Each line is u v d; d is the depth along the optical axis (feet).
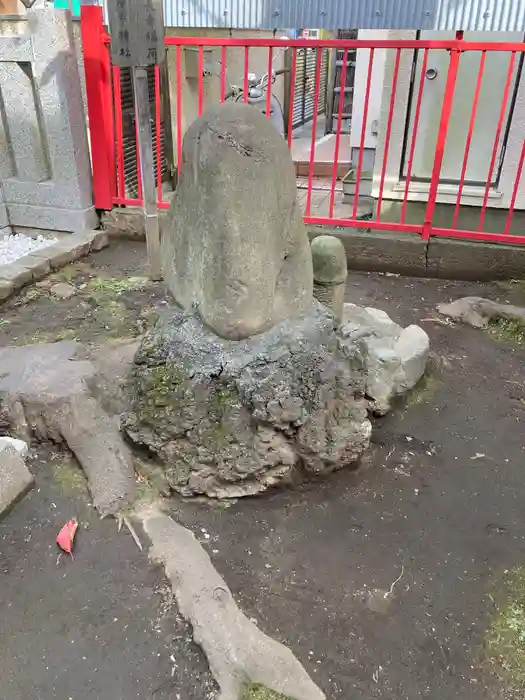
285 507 7.69
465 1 12.07
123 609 6.25
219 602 6.19
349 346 8.29
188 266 7.81
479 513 7.80
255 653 5.69
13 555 6.83
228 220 7.01
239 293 7.23
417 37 15.02
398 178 16.37
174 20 13.79
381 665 5.83
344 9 12.69
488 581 6.80
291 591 6.56
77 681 5.60
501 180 15.44
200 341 7.61
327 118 30.04
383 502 7.88
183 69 19.27
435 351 11.66
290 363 7.47
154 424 7.72
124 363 9.55
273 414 7.18
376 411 9.36
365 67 20.03
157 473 7.83
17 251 15.48
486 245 14.42
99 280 14.11
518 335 12.34
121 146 16.05
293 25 13.11
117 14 10.17
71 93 14.76
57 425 8.16
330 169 23.61
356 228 15.57
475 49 12.48
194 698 5.47
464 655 5.96
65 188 15.69
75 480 7.86
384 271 15.28
